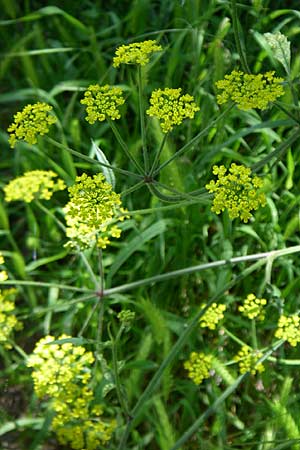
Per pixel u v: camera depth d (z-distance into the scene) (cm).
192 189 42
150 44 30
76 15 54
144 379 41
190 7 46
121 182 46
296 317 34
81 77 52
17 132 30
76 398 32
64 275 43
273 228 42
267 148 44
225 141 43
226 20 43
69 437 32
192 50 47
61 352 32
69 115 46
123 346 41
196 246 44
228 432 39
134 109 45
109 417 39
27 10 52
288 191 43
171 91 30
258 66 47
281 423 34
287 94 41
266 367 37
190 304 42
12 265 45
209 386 39
